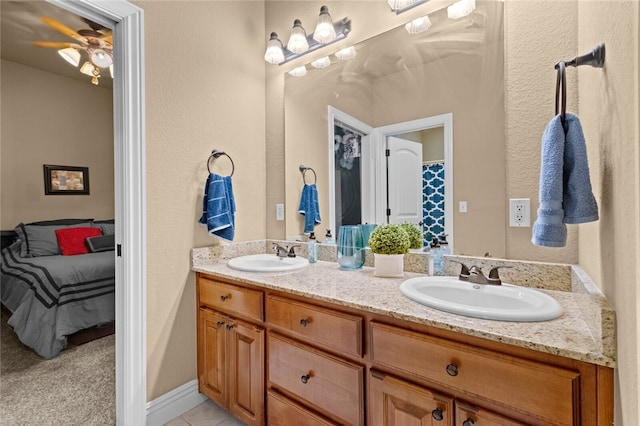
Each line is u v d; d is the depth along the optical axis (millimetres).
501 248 1347
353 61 1851
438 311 1011
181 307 1782
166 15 1717
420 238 1595
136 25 1584
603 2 763
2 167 3482
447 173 1510
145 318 1624
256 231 2211
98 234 3695
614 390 694
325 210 1989
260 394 1479
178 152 1769
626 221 583
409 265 1598
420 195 1602
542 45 1247
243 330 1551
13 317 2506
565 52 1197
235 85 2078
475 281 1227
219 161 1979
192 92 1836
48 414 1742
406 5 1570
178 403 1747
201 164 1881
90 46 2752
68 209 3943
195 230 1854
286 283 1409
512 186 1314
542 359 790
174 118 1749
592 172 922
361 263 1690
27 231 3330
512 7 1314
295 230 2119
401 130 1669
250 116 2176
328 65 1965
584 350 729
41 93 3750
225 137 2014
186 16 1812
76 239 3438
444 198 1520
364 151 1809
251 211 2178
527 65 1280
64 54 2756
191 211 1833
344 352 1176
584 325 871
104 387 2012
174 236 1753
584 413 739
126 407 1574
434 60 1553
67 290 2555
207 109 1915
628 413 587
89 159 4133
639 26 486
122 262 1592
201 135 1882
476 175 1419
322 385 1243
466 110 1452
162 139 1695
